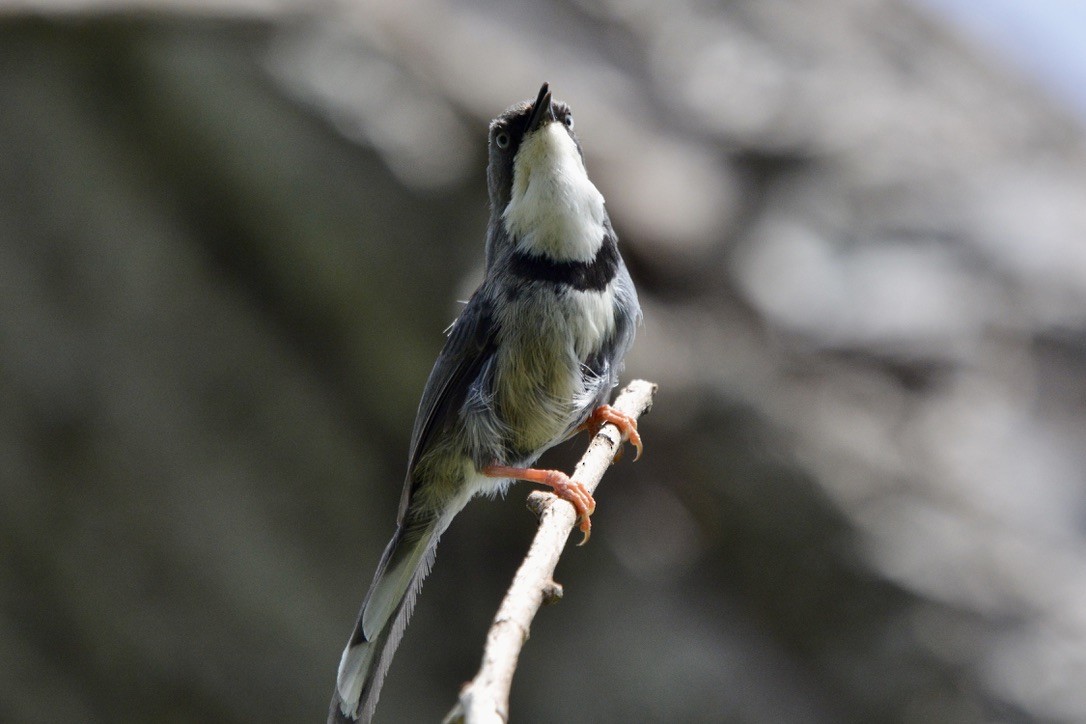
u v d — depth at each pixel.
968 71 20.88
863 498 13.84
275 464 15.08
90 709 15.34
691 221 16.14
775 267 15.91
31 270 15.13
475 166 15.14
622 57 19.16
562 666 14.21
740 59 19.53
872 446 14.23
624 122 17.50
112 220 15.13
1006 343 15.41
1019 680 12.87
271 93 14.80
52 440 15.12
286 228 14.80
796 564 13.84
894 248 16.44
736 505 14.05
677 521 14.21
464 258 14.54
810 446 14.08
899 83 19.67
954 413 14.67
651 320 14.91
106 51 14.58
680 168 17.06
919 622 13.30
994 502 14.02
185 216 15.11
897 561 13.51
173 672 15.23
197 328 15.09
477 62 16.69
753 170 17.53
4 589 15.25
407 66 15.66
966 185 17.45
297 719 14.98
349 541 15.01
